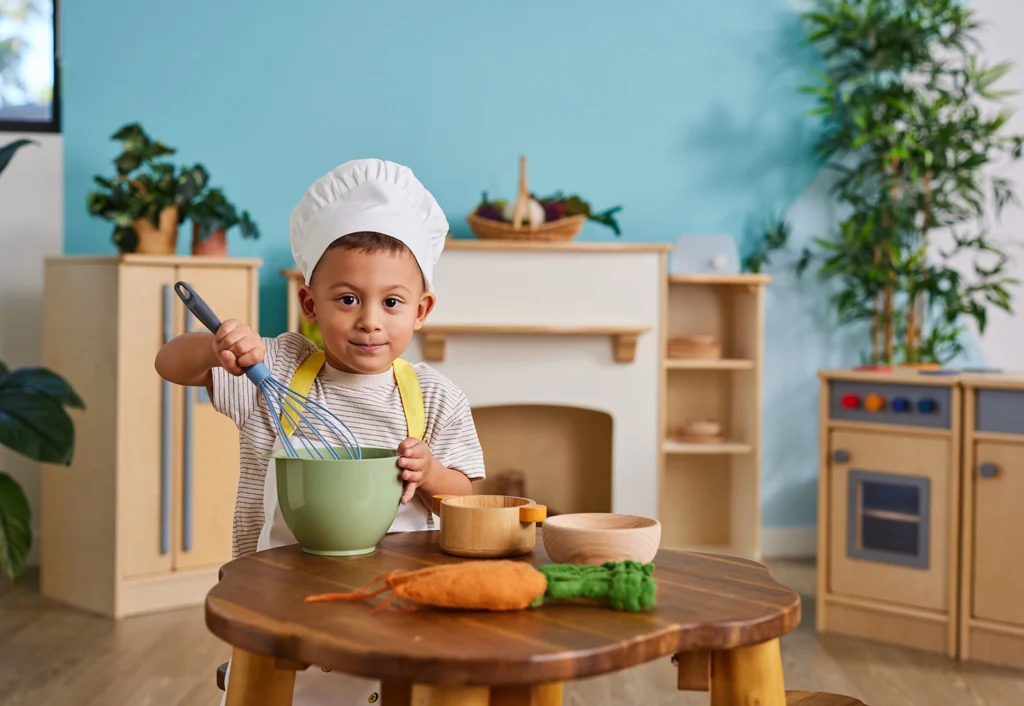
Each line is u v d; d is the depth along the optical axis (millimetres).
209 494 2879
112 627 2637
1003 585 2414
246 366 1069
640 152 3564
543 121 3525
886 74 3590
